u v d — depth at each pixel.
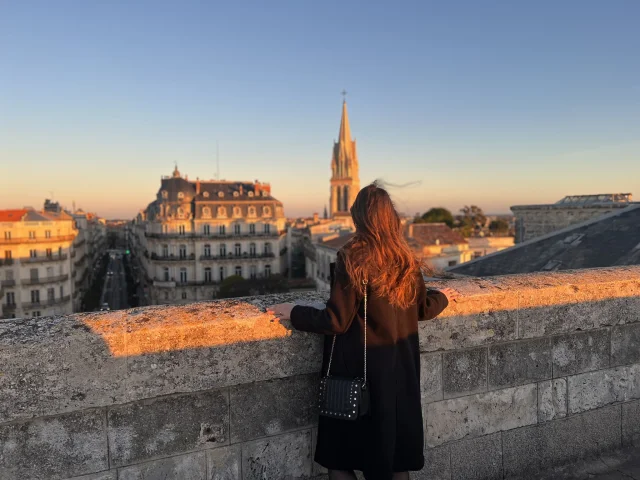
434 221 90.81
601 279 3.83
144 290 77.75
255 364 2.71
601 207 29.22
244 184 73.69
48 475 2.34
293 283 61.59
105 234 195.75
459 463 3.32
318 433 2.59
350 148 177.00
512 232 96.38
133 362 2.44
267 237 67.62
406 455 2.48
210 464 2.67
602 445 3.84
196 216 65.19
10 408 2.24
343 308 2.34
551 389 3.63
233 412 2.71
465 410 3.32
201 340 2.57
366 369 2.39
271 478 2.83
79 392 2.35
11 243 50.75
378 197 2.44
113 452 2.46
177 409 2.59
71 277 59.53
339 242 53.50
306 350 2.83
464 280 3.60
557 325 3.59
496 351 3.42
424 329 3.12
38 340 2.29
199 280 65.25
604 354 3.84
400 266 2.38
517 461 3.51
